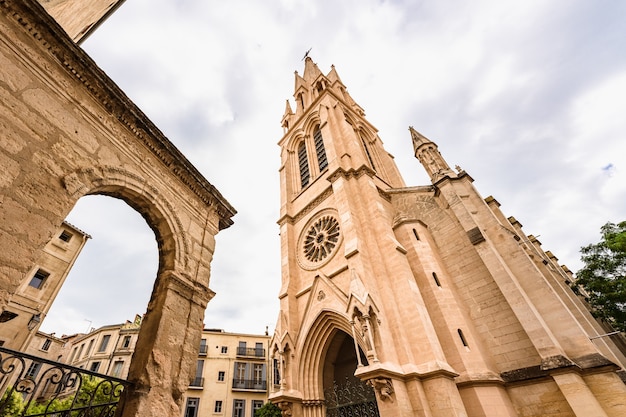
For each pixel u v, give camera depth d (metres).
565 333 13.95
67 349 40.88
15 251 4.73
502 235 18.06
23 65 5.82
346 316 17.03
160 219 7.79
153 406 5.70
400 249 18.00
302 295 21.52
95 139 6.73
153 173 7.92
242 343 40.78
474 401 13.28
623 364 17.62
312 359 18.27
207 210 9.48
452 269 18.81
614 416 11.67
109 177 6.69
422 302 16.05
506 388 14.08
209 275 8.48
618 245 18.06
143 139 7.87
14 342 19.34
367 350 13.75
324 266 21.19
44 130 5.79
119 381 5.58
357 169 23.53
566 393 12.21
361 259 17.47
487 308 16.39
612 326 21.23
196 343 7.17
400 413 11.94
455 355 14.62
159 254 7.84
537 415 12.95
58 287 23.06
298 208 27.92
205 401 35.03
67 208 5.64
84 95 6.82
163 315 6.66
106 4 9.41
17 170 5.16
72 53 6.55
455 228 20.02
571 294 21.52
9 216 4.81
